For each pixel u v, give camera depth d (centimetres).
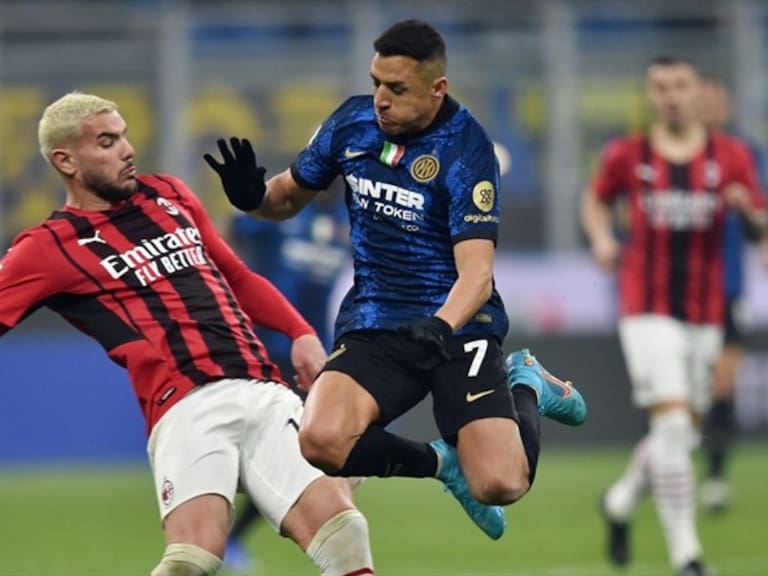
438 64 1975
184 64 5762
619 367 5762
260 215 2172
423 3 5853
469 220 1984
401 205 2025
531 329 5759
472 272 1952
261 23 5819
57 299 2095
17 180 5769
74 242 2089
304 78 5816
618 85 5856
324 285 3700
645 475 3234
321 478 2058
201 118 5788
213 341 2089
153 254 2112
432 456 2050
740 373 5703
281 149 5816
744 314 4519
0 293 2048
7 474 5394
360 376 2017
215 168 2095
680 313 3397
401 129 1997
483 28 5859
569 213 5844
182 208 2188
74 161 2105
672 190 3428
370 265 2064
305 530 2038
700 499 4547
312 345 2225
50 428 5634
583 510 4259
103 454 5647
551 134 5841
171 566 1958
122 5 6128
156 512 4394
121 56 5759
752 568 3225
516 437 2002
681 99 3431
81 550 3703
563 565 3353
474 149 2011
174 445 2034
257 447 2070
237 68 5797
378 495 4838
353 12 5825
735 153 3469
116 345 2077
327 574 2023
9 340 5644
